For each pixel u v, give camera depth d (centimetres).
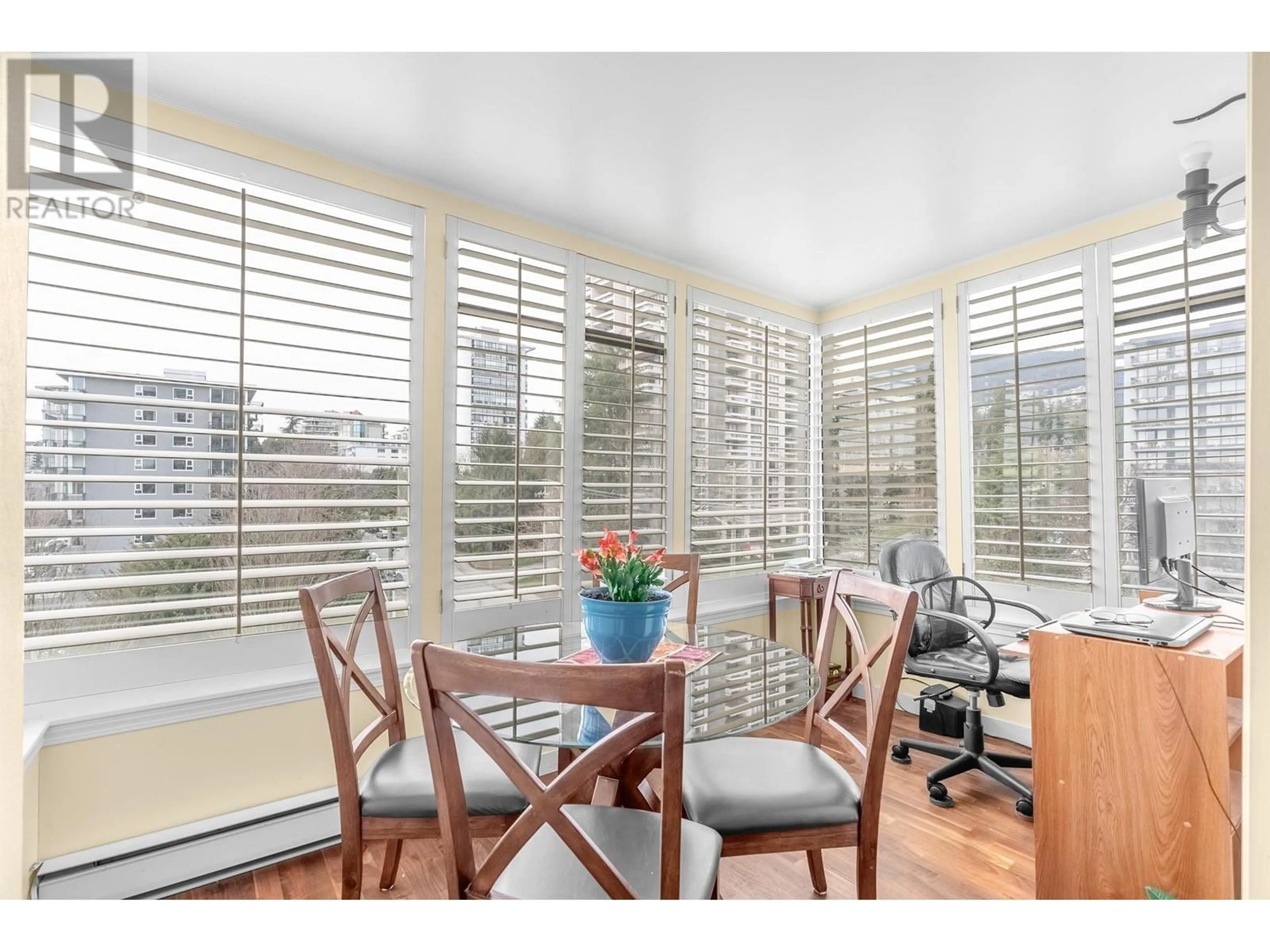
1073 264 273
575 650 182
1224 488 229
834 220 269
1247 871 100
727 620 327
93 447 173
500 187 241
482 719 102
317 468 212
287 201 209
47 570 166
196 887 180
